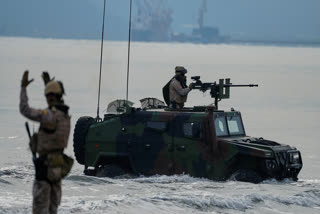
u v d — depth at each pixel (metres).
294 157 48.50
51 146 21.56
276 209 33.59
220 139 47.34
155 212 29.62
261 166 46.25
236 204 33.31
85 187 37.12
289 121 120.88
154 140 48.66
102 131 50.41
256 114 133.62
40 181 21.62
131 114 49.62
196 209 31.53
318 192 38.56
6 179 39.28
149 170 48.78
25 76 21.14
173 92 53.47
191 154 47.44
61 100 22.12
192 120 47.66
